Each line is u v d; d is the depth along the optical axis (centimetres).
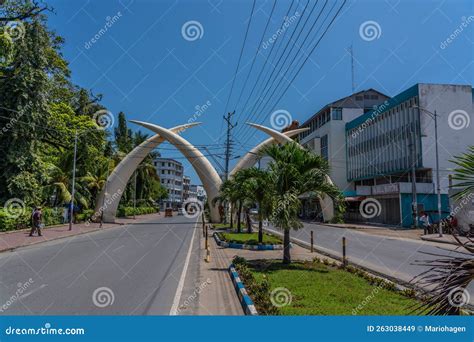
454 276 350
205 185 4931
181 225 3909
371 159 4688
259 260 1352
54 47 3594
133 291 870
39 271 1132
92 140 3844
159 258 1450
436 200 3706
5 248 1688
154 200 8881
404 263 1359
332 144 5434
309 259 1438
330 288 866
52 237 2278
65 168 3762
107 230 3128
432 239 2323
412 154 3522
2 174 2772
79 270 1152
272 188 1297
